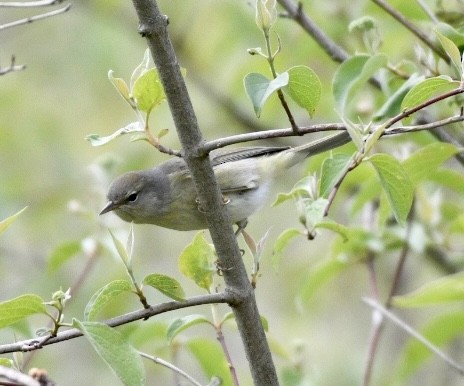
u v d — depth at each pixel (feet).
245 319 23.71
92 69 58.03
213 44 53.72
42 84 59.82
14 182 57.88
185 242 58.39
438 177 34.40
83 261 52.34
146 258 57.41
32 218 57.52
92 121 59.82
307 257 56.18
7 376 18.47
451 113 31.40
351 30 30.04
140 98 22.45
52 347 54.13
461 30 30.17
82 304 49.60
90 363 54.03
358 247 36.01
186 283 55.83
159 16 22.09
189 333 55.52
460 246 36.06
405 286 52.75
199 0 53.98
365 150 22.89
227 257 23.50
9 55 59.98
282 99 21.42
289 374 32.68
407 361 34.47
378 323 34.01
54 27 59.62
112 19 56.70
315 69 46.62
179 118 22.53
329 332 54.85
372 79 33.63
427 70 28.73
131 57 56.90
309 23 35.32
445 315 33.45
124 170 53.72
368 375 33.32
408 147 34.14
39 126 59.06
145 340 32.40
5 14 60.75
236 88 49.78
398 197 24.11
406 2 34.42
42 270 54.85
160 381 49.57
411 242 35.32
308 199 26.27
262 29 21.85
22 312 20.77
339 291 55.98
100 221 38.45
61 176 58.59
